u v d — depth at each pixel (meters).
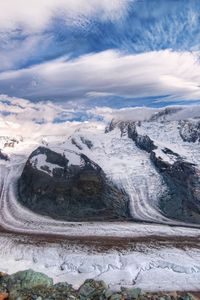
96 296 23.69
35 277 27.52
